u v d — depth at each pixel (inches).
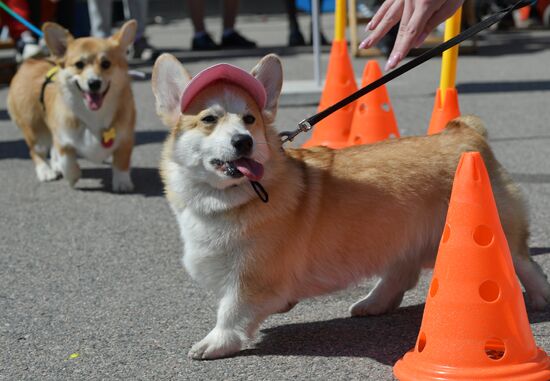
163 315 171.3
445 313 129.3
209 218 147.1
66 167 283.0
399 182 155.3
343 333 158.9
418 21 150.7
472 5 555.8
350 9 546.0
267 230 146.3
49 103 283.9
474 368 127.0
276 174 147.4
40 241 227.9
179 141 148.2
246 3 912.3
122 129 277.3
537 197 246.7
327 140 282.0
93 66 273.1
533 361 129.0
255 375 140.6
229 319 148.6
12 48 601.3
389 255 157.3
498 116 364.8
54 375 144.2
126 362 148.3
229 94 147.4
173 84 154.6
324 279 155.8
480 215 129.5
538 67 496.7
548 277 182.4
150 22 880.3
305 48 606.5
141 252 215.3
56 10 493.7
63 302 180.9
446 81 221.8
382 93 262.2
